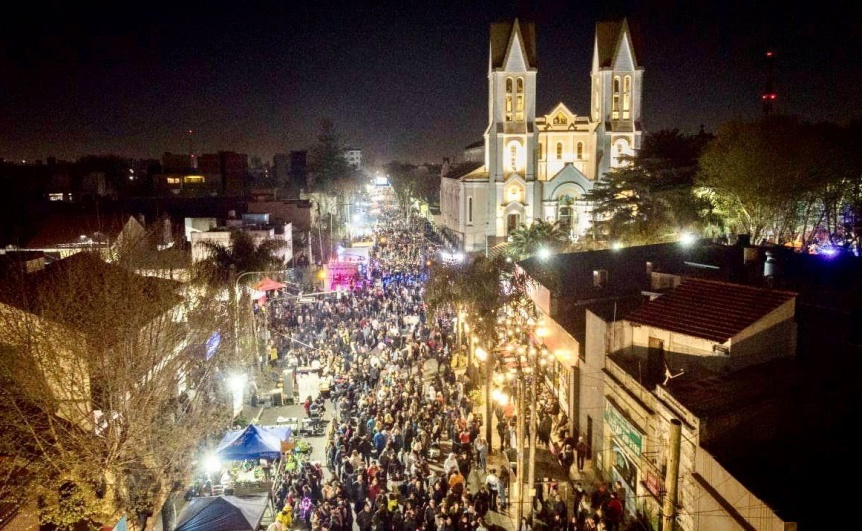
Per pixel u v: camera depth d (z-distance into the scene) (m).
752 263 26.88
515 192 79.06
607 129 79.31
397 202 158.88
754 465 16.47
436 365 37.84
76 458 18.62
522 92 78.31
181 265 33.78
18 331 19.98
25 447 19.42
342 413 29.55
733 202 46.38
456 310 37.72
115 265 25.28
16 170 95.94
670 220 50.03
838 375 18.83
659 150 58.34
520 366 23.28
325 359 36.59
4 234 49.94
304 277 60.03
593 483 24.69
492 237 79.38
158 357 21.84
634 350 23.58
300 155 150.25
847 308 22.30
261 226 59.41
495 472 26.00
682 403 18.30
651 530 20.06
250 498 20.41
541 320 27.83
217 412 24.39
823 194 43.66
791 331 20.59
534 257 37.25
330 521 20.20
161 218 55.44
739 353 20.20
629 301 27.02
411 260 68.62
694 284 23.83
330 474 25.91
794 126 44.84
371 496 22.08
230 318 30.70
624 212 56.94
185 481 21.70
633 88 79.56
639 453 21.08
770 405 17.67
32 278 25.45
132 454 20.09
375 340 40.78
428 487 22.89
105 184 99.94
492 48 78.00
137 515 20.39
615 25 80.25
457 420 27.59
